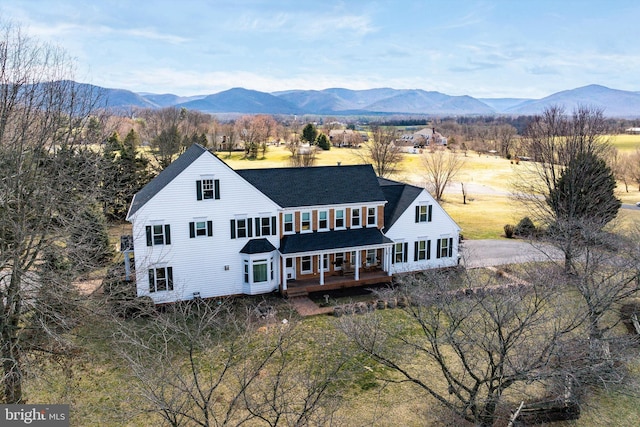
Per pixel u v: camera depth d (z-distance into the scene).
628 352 20.27
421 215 35.47
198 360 21.66
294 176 34.28
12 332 17.81
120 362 21.03
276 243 31.97
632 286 23.89
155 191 29.75
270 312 26.06
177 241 29.42
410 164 98.38
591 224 28.19
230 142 109.00
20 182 18.95
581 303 23.36
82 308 19.33
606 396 19.92
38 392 19.28
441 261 36.59
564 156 38.50
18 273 17.28
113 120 57.72
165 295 29.27
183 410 16.78
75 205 21.08
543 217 36.84
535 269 28.22
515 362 16.95
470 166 104.88
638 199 67.12
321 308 29.14
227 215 30.44
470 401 16.08
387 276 33.78
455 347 17.09
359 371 21.55
